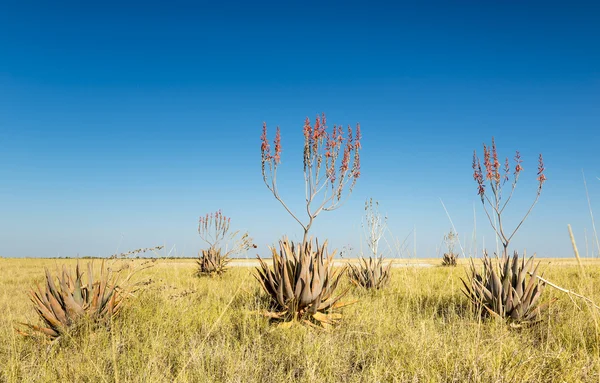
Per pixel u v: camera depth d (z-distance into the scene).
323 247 6.45
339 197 8.09
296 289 6.08
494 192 8.95
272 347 5.02
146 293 7.38
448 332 5.09
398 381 3.70
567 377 3.66
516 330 5.70
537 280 6.10
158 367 4.19
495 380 3.60
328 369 4.11
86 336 5.13
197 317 6.29
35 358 4.64
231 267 15.54
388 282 9.93
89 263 5.98
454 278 11.20
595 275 8.54
